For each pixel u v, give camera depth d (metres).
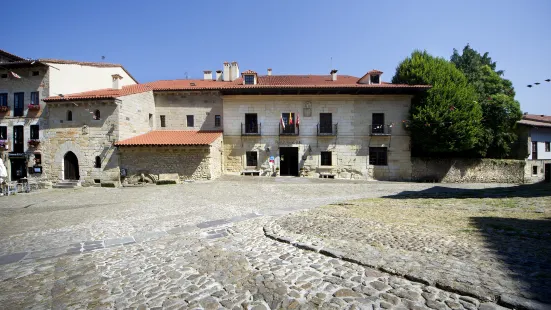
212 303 2.89
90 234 6.14
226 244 5.01
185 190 14.30
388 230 5.20
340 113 21.44
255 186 15.63
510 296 2.52
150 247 5.02
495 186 16.56
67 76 21.25
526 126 24.08
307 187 15.28
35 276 3.86
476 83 22.67
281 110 21.56
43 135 20.02
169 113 23.02
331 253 4.05
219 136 20.56
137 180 18.80
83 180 19.23
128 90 21.17
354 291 2.93
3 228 7.12
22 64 20.06
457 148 19.66
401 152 21.19
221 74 27.14
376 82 21.83
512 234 4.61
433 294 2.76
